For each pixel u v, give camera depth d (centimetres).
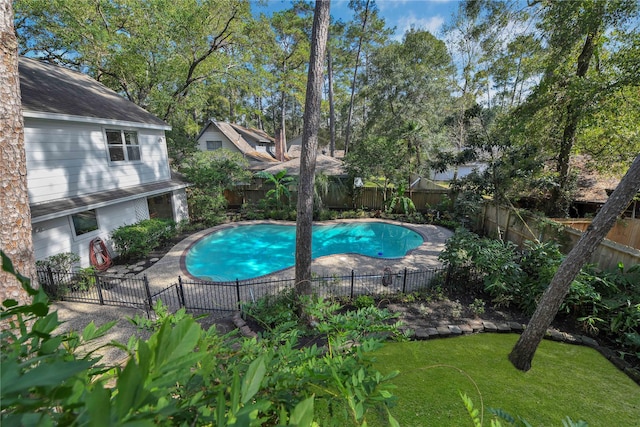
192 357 79
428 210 1559
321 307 264
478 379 409
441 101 2000
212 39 1503
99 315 606
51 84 873
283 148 2734
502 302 638
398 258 973
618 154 927
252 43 1563
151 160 1142
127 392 60
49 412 70
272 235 1310
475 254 701
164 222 1098
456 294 697
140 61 1336
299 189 560
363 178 1591
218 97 2700
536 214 934
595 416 350
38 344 98
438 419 337
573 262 387
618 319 504
